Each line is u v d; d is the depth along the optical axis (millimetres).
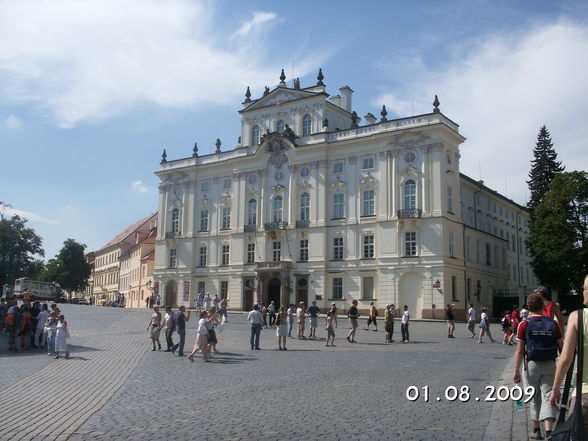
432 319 61500
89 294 162625
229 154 82688
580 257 65812
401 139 66312
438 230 62656
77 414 13828
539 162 87000
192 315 64875
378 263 66125
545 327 9984
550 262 67188
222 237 81500
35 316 32500
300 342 36312
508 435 10938
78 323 48469
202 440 11141
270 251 75750
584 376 7426
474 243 71812
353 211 69312
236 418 13133
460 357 27156
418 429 11781
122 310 71562
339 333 44031
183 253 85250
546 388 9750
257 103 80625
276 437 11281
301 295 71875
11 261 110750
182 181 87000
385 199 66500
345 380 19188
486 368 22453
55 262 139500
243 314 71688
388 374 20719
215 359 26312
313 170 72938
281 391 16953
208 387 17922
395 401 15047
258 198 77812
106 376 20562
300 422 12602
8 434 11797
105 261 151750
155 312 30047
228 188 82250
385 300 65125
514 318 34688
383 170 67250
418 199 64312
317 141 72875
